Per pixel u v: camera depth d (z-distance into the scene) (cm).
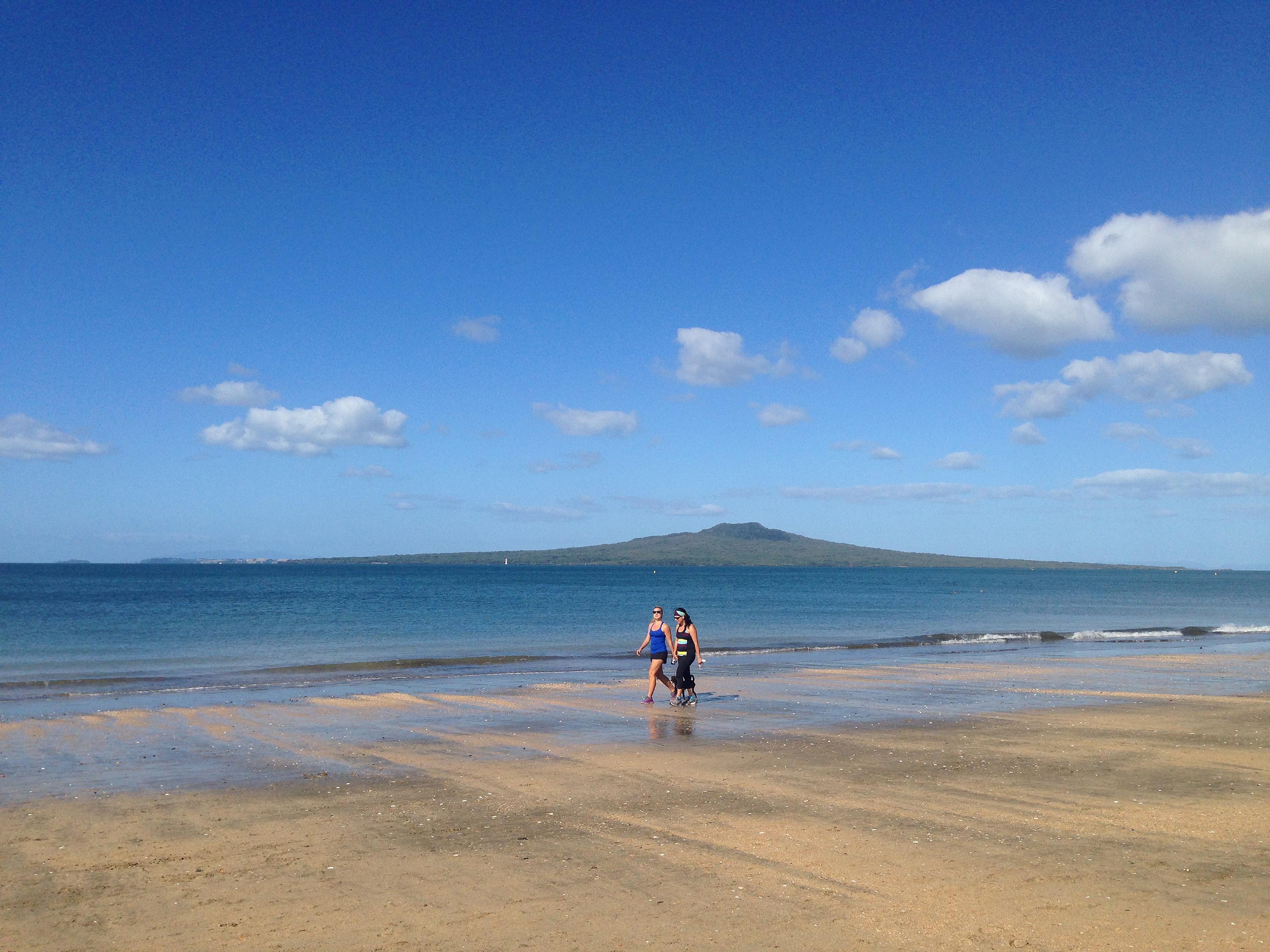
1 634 3903
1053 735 1409
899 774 1105
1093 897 661
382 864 742
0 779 1086
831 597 9525
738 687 2088
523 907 641
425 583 13362
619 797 984
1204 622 5491
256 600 7525
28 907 643
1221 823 870
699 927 603
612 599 8269
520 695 1947
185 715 1623
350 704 1789
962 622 5259
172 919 620
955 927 604
